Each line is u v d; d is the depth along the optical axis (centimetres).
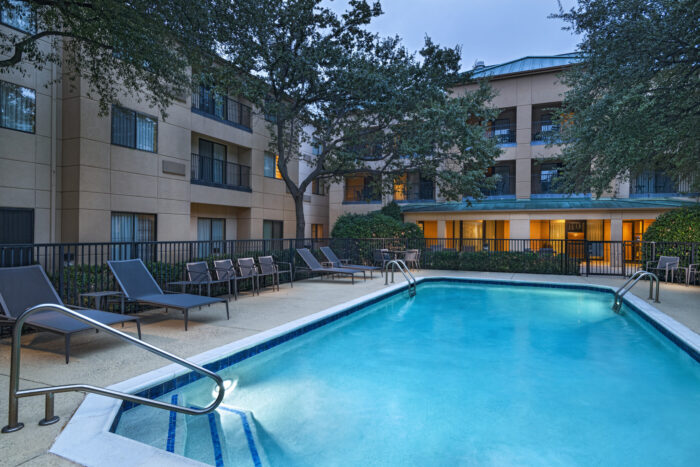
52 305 257
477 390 448
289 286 1059
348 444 329
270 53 1148
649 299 851
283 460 304
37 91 1017
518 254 1405
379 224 1655
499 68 2503
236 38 916
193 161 1551
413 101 1290
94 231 1092
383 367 527
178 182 1373
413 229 1661
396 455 314
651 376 494
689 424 369
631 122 959
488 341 650
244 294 902
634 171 1323
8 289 459
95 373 378
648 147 1031
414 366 530
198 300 589
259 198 1858
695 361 493
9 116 962
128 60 799
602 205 1791
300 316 659
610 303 954
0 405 304
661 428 362
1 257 530
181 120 1387
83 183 1064
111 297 641
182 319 633
